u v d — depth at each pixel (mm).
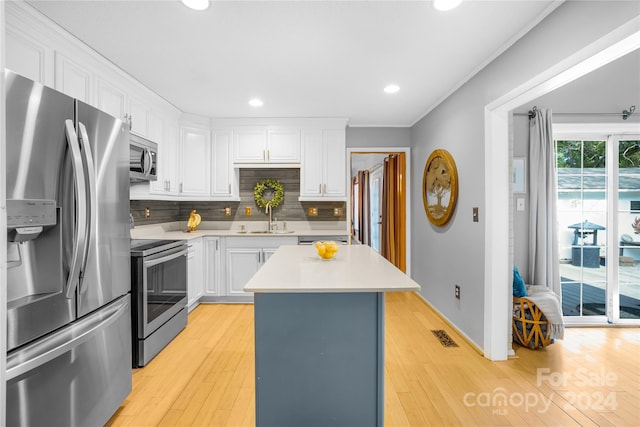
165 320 2816
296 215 4621
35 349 1288
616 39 1464
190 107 3766
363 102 3594
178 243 3119
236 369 2428
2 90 939
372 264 2006
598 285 3293
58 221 1397
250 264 4000
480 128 2670
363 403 1603
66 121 1433
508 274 2555
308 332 1598
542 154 2967
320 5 1860
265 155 4230
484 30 2117
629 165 3252
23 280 1308
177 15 1952
